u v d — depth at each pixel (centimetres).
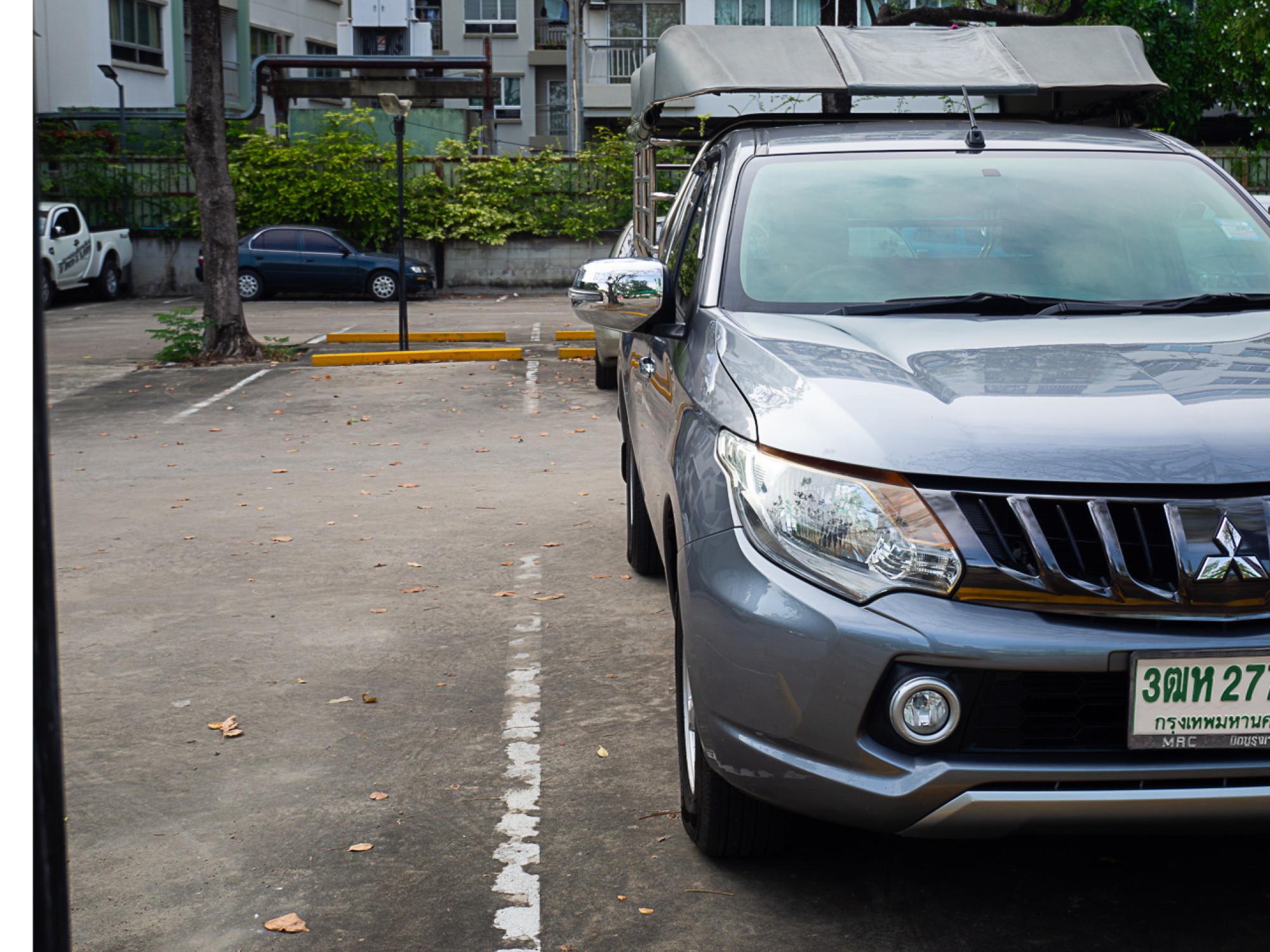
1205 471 232
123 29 3338
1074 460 235
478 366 1477
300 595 570
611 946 267
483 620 524
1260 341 295
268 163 2747
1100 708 233
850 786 238
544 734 395
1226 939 263
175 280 2861
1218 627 229
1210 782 231
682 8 3297
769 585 248
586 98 3334
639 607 536
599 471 873
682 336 352
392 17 3753
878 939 267
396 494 808
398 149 1536
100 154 2819
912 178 385
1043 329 310
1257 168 2561
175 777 366
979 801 229
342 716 415
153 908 289
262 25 3806
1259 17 2262
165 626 525
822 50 600
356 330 1955
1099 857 301
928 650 230
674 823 327
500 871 303
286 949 270
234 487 845
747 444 265
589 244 2873
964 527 236
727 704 256
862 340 307
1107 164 395
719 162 425
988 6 1873
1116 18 2550
